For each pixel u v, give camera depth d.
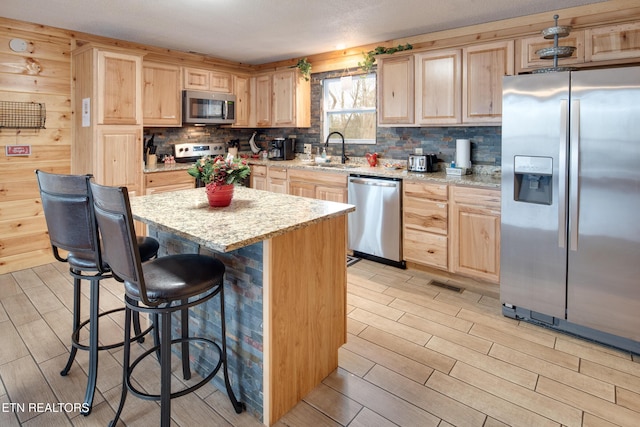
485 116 3.33
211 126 5.32
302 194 4.47
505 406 1.87
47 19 3.42
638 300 2.24
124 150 3.83
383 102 4.00
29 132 3.62
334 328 2.11
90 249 1.74
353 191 3.96
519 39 3.12
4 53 3.41
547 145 2.43
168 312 1.52
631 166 2.17
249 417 1.82
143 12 3.23
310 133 5.14
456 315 2.81
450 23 3.50
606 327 2.37
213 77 4.84
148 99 4.22
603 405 1.88
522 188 2.63
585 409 1.85
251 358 1.82
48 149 3.76
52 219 1.77
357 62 4.42
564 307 2.50
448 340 2.47
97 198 1.53
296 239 1.80
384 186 3.70
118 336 2.49
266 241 1.66
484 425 1.75
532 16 3.23
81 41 3.83
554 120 2.39
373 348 2.37
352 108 4.73
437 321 2.71
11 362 2.20
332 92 4.91
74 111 3.87
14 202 3.59
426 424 1.76
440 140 4.00
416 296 3.13
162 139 4.80
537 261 2.58
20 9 3.17
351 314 2.81
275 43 4.21
